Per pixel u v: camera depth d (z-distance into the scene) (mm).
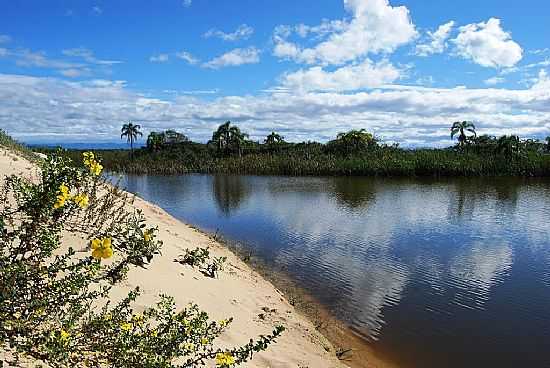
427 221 19938
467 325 8805
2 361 2600
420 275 11898
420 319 9008
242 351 3830
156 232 9078
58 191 2885
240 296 7484
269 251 14008
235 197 29734
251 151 69875
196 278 7078
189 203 26500
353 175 51531
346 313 9117
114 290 4863
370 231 17625
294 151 67250
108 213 7785
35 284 2910
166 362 3158
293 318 7660
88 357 3082
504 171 49375
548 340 8250
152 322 4551
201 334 3900
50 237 2941
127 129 70250
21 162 11367
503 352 7773
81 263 3029
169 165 63000
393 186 37812
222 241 14789
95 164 3980
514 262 13328
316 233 17125
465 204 25766
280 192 32969
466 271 12359
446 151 60219
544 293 10641
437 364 7320
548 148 61094
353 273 11898
